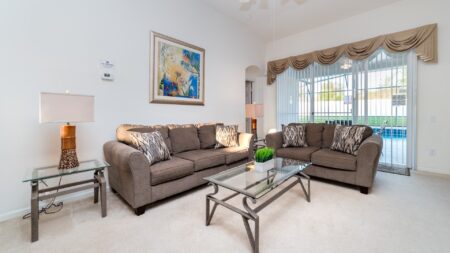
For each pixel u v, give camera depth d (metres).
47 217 1.97
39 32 2.07
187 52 3.48
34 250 1.50
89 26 2.40
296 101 4.88
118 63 2.66
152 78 3.01
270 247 1.51
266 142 3.51
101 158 2.56
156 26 3.06
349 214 1.99
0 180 1.92
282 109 5.16
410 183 2.83
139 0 2.85
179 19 3.36
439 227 1.75
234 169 2.18
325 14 3.98
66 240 1.61
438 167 3.25
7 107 1.93
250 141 3.40
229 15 4.18
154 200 2.11
